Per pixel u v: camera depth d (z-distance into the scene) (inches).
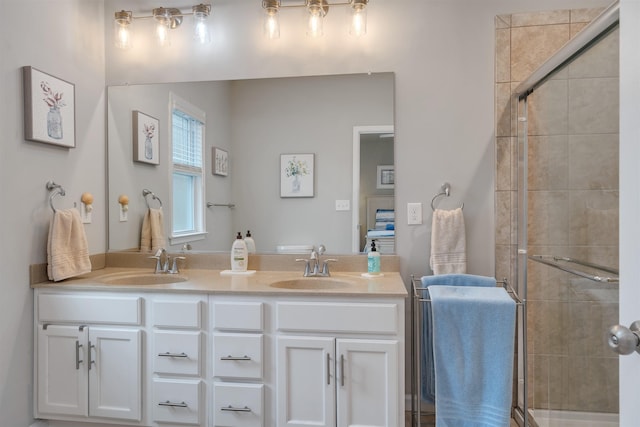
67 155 86.4
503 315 64.9
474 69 88.6
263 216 94.5
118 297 75.3
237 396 72.0
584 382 66.3
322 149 92.7
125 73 97.4
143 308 75.0
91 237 93.1
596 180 62.2
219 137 95.4
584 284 65.9
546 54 86.6
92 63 93.9
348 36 91.8
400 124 90.7
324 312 70.0
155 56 96.9
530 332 85.2
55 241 78.9
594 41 60.4
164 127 96.7
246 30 94.7
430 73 89.7
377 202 91.4
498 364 64.8
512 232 87.6
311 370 70.7
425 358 77.8
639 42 30.7
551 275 76.9
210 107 95.6
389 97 90.8
